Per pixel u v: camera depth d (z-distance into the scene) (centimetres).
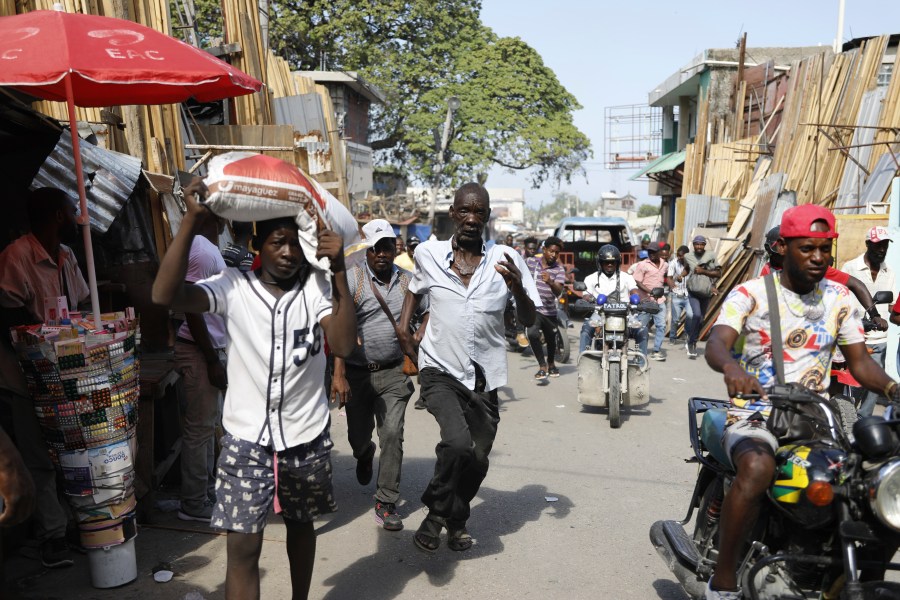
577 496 589
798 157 1502
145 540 486
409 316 493
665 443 746
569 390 1014
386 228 533
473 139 3450
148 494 506
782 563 308
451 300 460
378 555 478
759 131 2073
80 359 395
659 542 398
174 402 589
